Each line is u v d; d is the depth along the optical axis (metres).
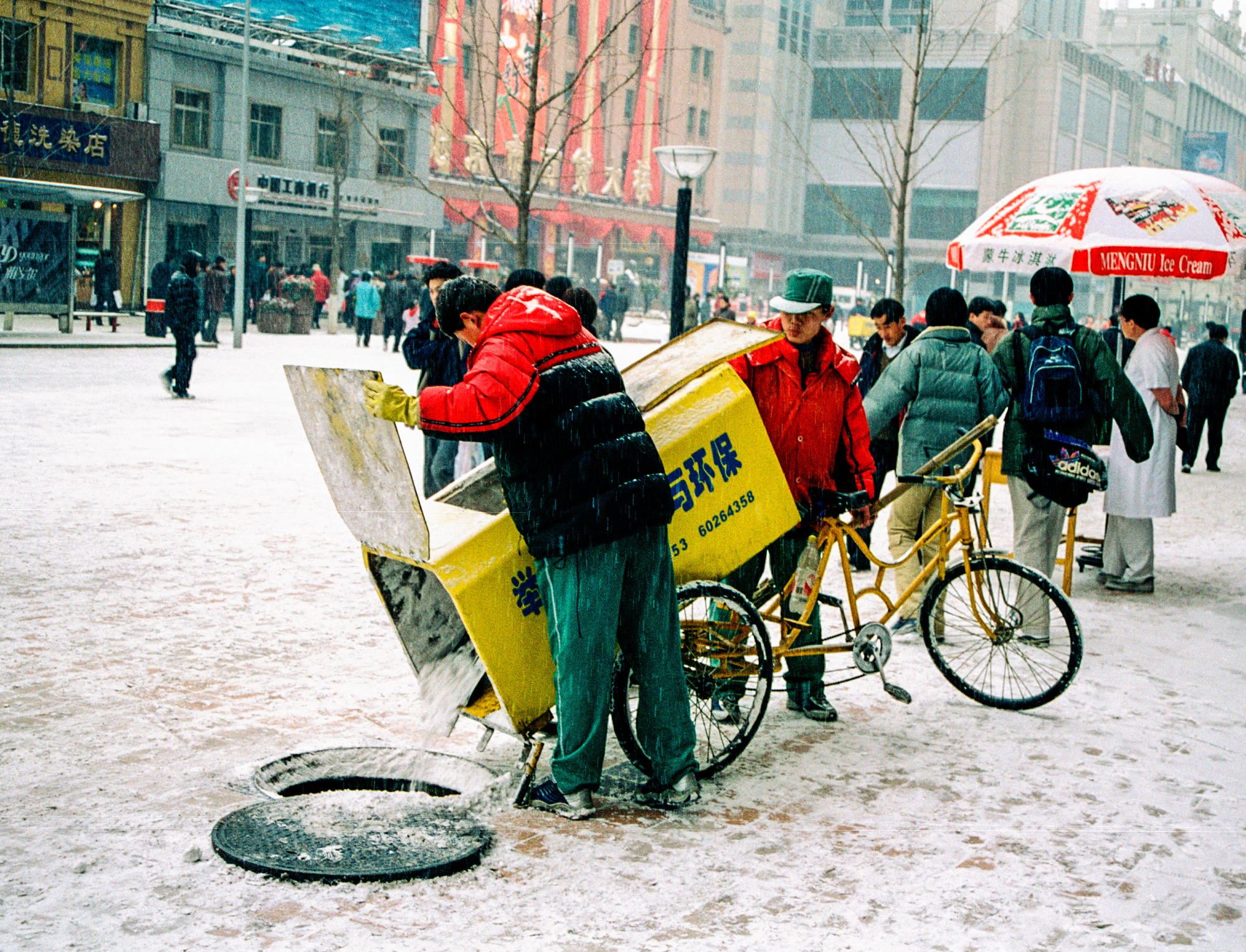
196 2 36.84
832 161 85.50
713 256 58.81
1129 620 7.11
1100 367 6.34
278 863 3.46
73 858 3.49
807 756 4.66
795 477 4.96
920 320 27.69
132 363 20.89
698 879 3.55
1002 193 81.69
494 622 3.93
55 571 6.84
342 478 4.07
